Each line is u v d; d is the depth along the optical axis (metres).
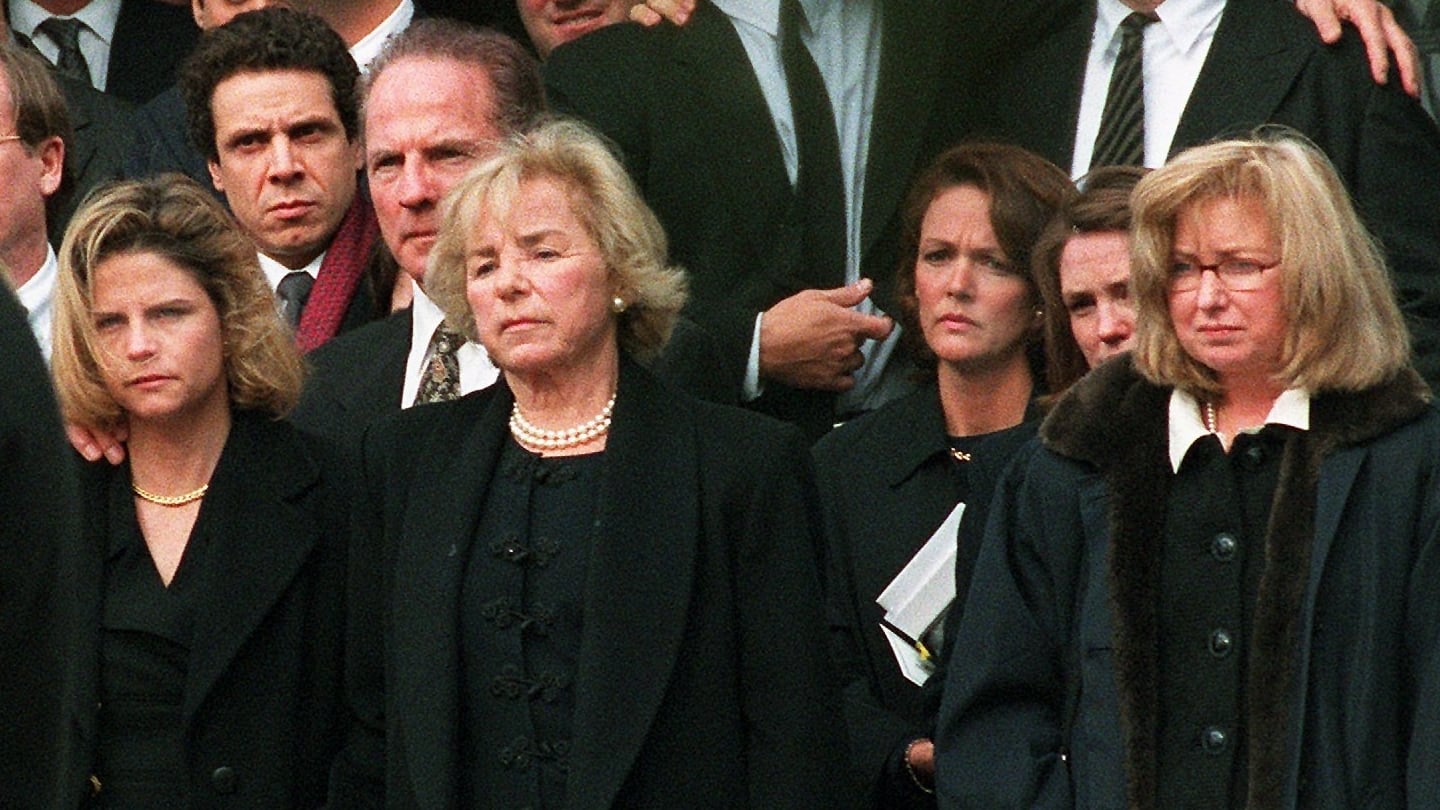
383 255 21.12
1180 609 15.30
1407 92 21.98
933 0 23.19
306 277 21.44
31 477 9.77
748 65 22.97
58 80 24.39
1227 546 15.26
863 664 19.14
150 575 17.28
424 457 16.53
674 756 15.67
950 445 19.88
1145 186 15.67
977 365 19.83
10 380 9.76
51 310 19.61
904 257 20.50
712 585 15.95
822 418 22.45
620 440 16.12
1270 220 15.30
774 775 15.80
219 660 16.95
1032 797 15.47
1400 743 14.80
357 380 19.22
